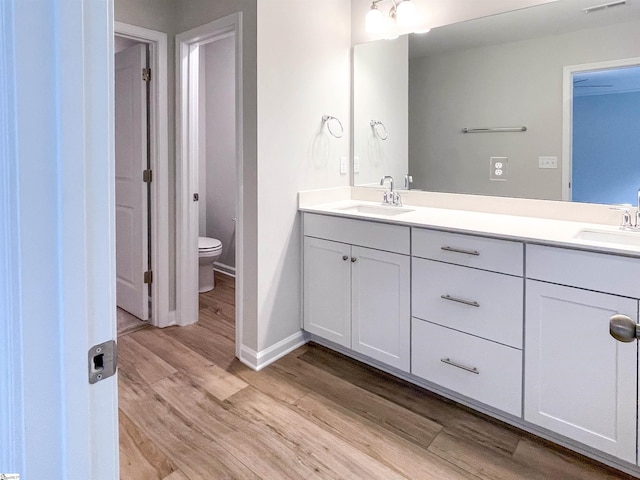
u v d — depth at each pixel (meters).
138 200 3.00
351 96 2.96
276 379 2.30
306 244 2.61
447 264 1.99
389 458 1.70
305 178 2.65
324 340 2.70
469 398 2.04
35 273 0.44
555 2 2.15
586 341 1.61
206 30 2.58
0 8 0.41
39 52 0.43
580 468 1.65
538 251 1.70
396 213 2.63
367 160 2.93
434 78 2.58
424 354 2.11
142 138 2.91
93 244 0.48
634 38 1.95
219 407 2.04
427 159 2.65
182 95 2.85
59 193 0.45
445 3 2.50
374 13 2.66
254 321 2.43
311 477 1.59
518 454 1.73
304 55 2.57
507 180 2.35
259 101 2.31
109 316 0.50
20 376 0.44
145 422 1.91
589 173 2.10
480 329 1.90
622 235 1.85
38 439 0.45
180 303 3.02
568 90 2.14
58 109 0.44
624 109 1.99
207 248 3.72
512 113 2.32
